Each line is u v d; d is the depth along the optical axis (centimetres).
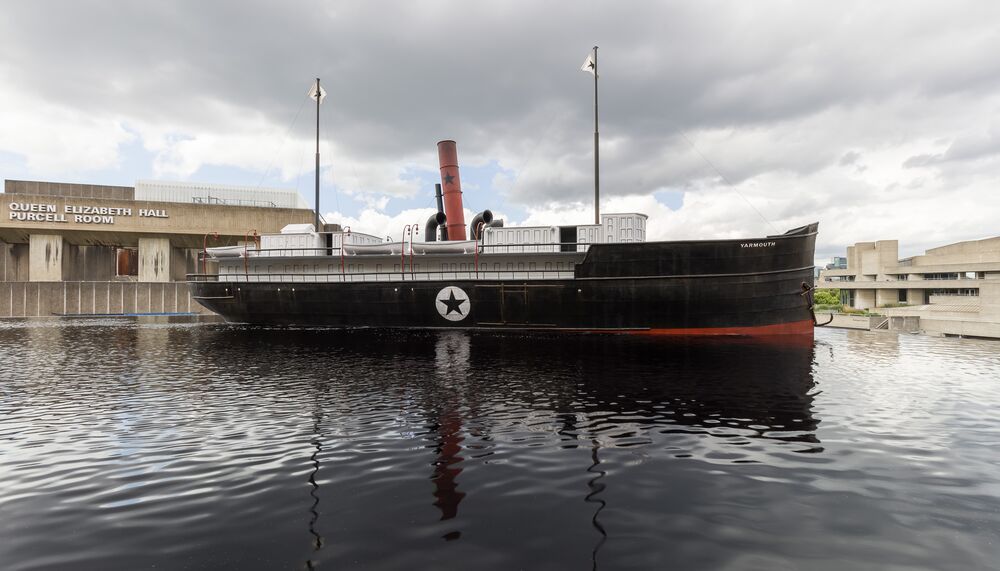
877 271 9388
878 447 734
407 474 627
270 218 6119
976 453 709
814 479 611
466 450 720
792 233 2609
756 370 1429
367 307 2905
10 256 5931
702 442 757
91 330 2998
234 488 585
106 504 544
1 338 2481
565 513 517
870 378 1305
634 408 972
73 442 764
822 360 1644
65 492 576
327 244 3084
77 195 6216
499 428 831
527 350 1886
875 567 418
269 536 471
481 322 2762
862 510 527
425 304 2814
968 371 1440
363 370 1438
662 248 2453
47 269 5606
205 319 4450
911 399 1053
